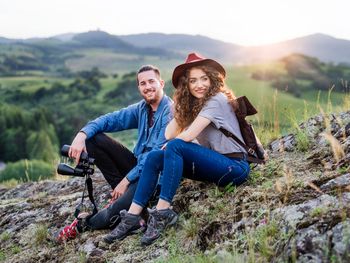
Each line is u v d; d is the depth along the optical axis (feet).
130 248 14.48
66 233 16.52
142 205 14.85
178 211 15.67
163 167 14.67
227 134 14.46
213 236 13.21
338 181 12.60
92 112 492.13
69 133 383.65
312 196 12.39
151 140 16.55
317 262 9.89
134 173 15.98
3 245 18.47
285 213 12.00
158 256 13.58
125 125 17.58
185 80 14.87
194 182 16.55
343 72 448.65
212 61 14.69
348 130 16.28
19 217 20.34
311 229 10.77
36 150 285.43
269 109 21.07
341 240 10.09
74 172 16.69
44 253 16.39
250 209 13.25
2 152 302.86
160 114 16.51
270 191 13.75
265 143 19.81
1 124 312.29
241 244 12.05
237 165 14.58
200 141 15.02
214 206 14.40
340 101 19.47
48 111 376.48
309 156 15.96
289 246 10.68
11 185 30.14
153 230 14.25
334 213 11.00
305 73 435.12
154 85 16.48
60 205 20.30
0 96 594.65
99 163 17.48
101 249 15.03
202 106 14.51
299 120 20.15
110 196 19.80
